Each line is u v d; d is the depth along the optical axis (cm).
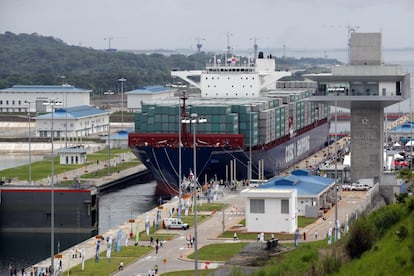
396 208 15800
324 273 13925
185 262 19150
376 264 13388
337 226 19800
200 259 19375
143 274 18138
